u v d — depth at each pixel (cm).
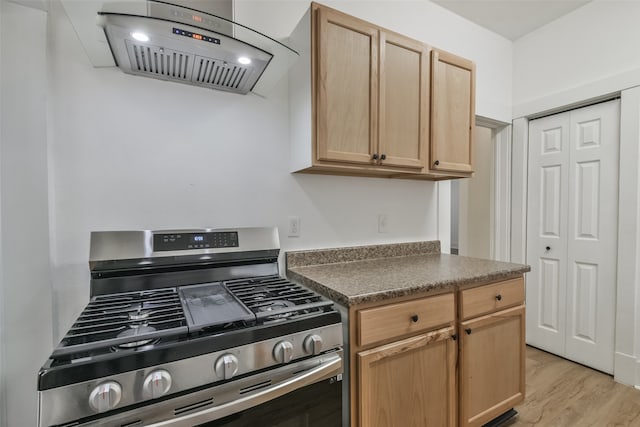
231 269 135
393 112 155
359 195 186
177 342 75
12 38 104
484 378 146
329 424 98
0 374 101
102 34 100
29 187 105
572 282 226
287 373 90
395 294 117
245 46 110
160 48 107
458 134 179
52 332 109
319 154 136
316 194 172
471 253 357
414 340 123
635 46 193
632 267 194
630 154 194
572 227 226
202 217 142
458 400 138
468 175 186
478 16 228
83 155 120
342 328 108
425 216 213
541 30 241
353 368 111
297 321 91
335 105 139
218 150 146
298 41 148
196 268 128
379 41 149
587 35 215
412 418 124
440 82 171
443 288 132
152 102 132
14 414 103
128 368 69
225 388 80
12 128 103
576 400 181
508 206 261
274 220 160
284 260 162
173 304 100
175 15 97
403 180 204
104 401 65
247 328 84
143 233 121
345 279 134
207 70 125
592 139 215
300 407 93
